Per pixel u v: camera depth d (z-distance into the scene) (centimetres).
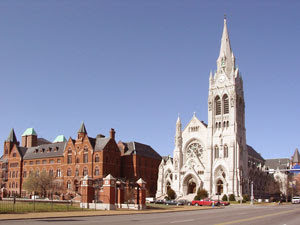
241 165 14762
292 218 5112
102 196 7362
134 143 15512
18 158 16500
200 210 7812
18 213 5303
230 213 6366
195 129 15662
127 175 14800
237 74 15775
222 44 16250
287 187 17300
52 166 15175
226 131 14888
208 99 15650
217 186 14500
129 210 6969
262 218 5053
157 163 16438
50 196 13038
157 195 15225
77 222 4053
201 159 15275
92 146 13950
